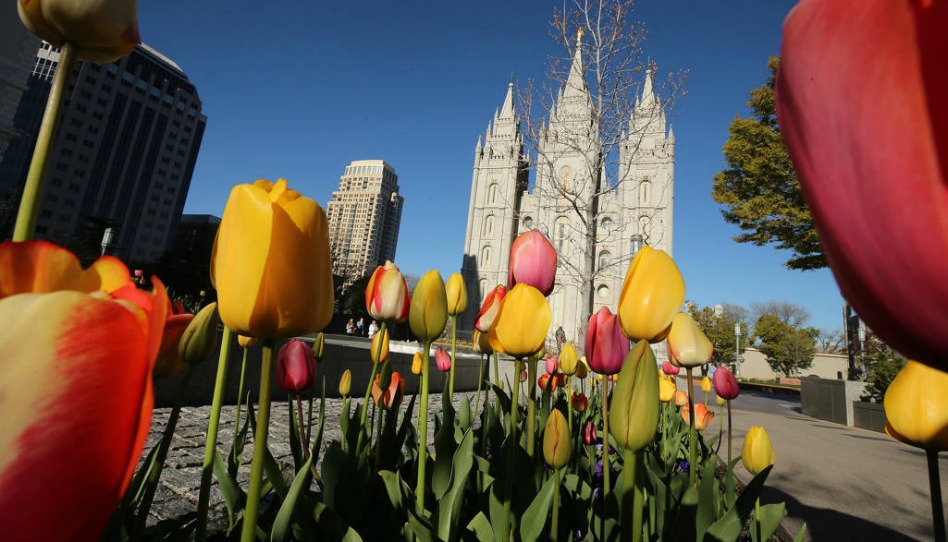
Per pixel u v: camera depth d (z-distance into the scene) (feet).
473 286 215.51
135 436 1.42
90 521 1.33
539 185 40.34
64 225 296.51
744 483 15.46
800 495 14.49
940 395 3.67
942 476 18.83
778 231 54.13
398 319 7.86
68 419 1.31
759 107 54.19
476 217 223.51
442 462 6.77
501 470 6.88
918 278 0.94
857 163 1.00
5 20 64.18
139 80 334.85
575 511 7.13
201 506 4.12
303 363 6.89
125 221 325.21
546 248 6.64
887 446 26.73
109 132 319.06
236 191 2.84
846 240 1.07
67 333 1.36
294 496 4.29
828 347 195.21
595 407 16.33
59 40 3.11
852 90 1.00
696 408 13.09
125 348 1.46
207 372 23.00
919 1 0.93
